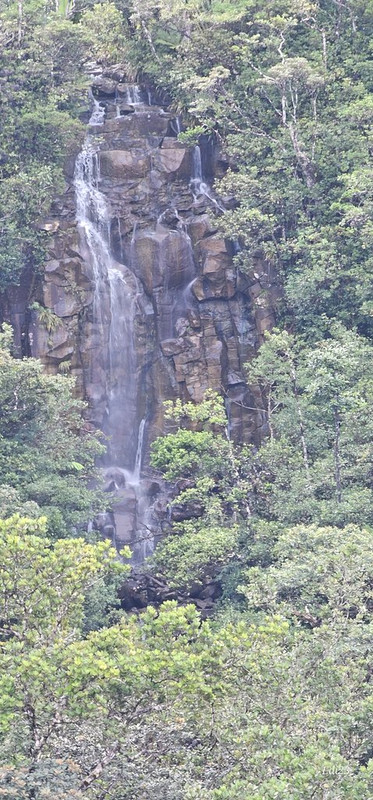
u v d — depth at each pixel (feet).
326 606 171.32
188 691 130.93
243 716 137.18
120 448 279.69
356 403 224.33
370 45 308.40
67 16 350.84
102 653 130.93
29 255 277.85
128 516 270.05
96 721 129.80
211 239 287.89
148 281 286.25
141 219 291.99
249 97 304.91
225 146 299.99
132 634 142.20
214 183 295.89
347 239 285.84
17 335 273.54
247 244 283.18
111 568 144.25
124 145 300.61
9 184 273.13
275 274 291.17
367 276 269.64
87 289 280.92
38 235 276.62
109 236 290.76
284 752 129.39
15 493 206.08
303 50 315.37
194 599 249.34
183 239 288.30
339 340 266.98
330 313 282.56
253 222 282.15
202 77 300.61
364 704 147.84
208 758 136.05
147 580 254.27
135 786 129.39
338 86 303.68
